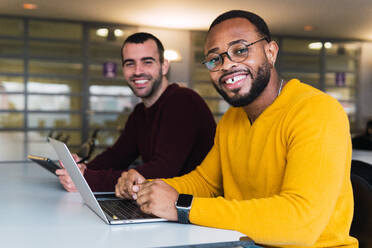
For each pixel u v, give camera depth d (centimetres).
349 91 1231
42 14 987
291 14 942
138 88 212
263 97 129
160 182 113
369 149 338
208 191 150
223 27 126
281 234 101
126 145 232
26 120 1036
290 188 107
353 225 128
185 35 1110
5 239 91
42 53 1038
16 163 246
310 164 107
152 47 212
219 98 1143
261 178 126
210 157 152
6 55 1016
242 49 124
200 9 907
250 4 862
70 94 1062
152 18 998
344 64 1223
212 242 90
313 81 1204
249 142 129
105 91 1083
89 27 1055
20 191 155
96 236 94
